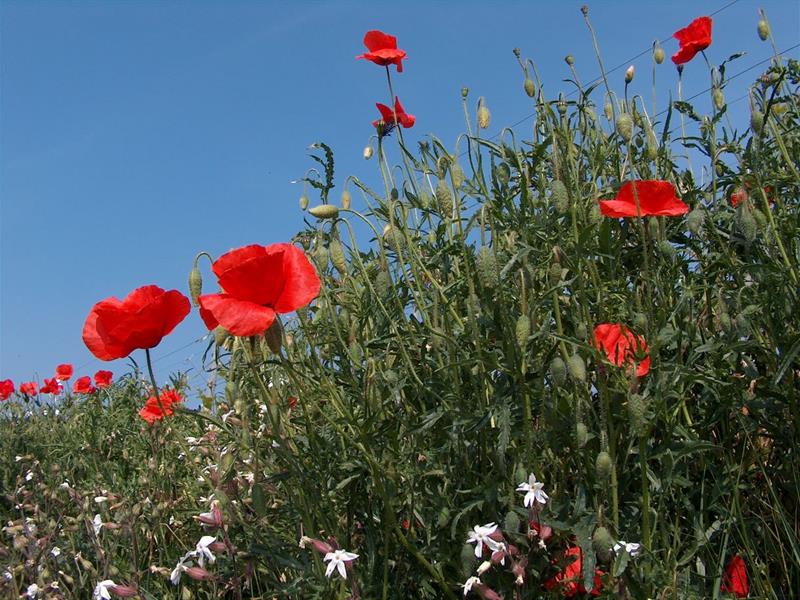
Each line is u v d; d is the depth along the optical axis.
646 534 0.70
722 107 0.91
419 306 0.81
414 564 0.78
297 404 0.90
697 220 0.82
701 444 0.71
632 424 0.68
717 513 0.80
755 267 0.81
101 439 1.30
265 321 0.68
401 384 0.77
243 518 0.83
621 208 0.79
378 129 0.92
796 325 0.82
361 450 0.73
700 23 0.96
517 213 0.81
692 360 0.72
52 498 1.02
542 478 0.74
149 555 0.96
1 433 1.54
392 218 0.82
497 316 0.73
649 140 0.94
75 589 0.91
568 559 0.72
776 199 0.90
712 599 0.74
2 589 0.91
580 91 0.93
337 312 0.92
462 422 0.72
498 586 0.72
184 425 1.19
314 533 0.76
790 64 0.96
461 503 0.76
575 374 0.70
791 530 0.80
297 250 0.71
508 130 0.86
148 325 0.71
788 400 0.79
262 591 0.89
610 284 0.85
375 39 0.93
